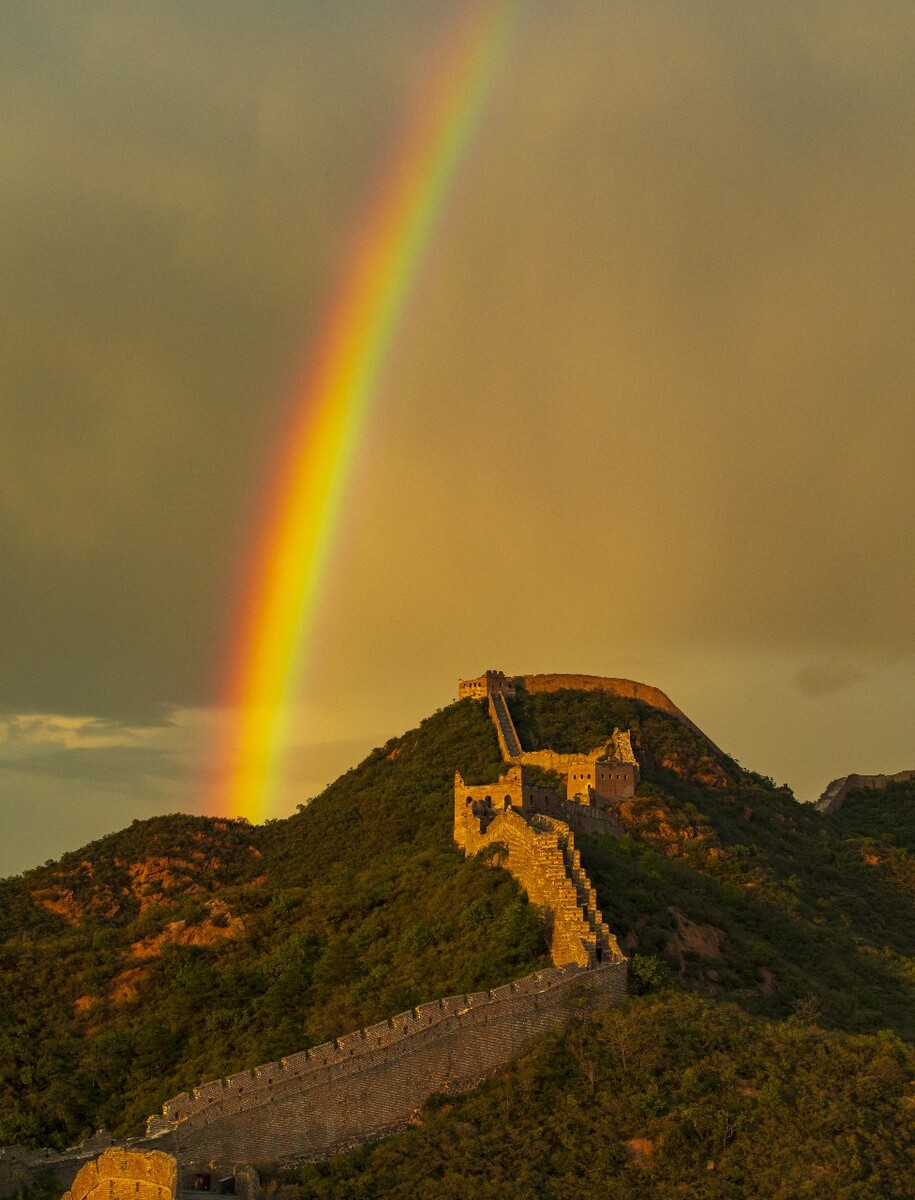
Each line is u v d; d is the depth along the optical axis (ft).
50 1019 511.40
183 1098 316.60
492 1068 360.07
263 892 599.16
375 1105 338.95
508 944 415.03
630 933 439.22
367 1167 326.24
